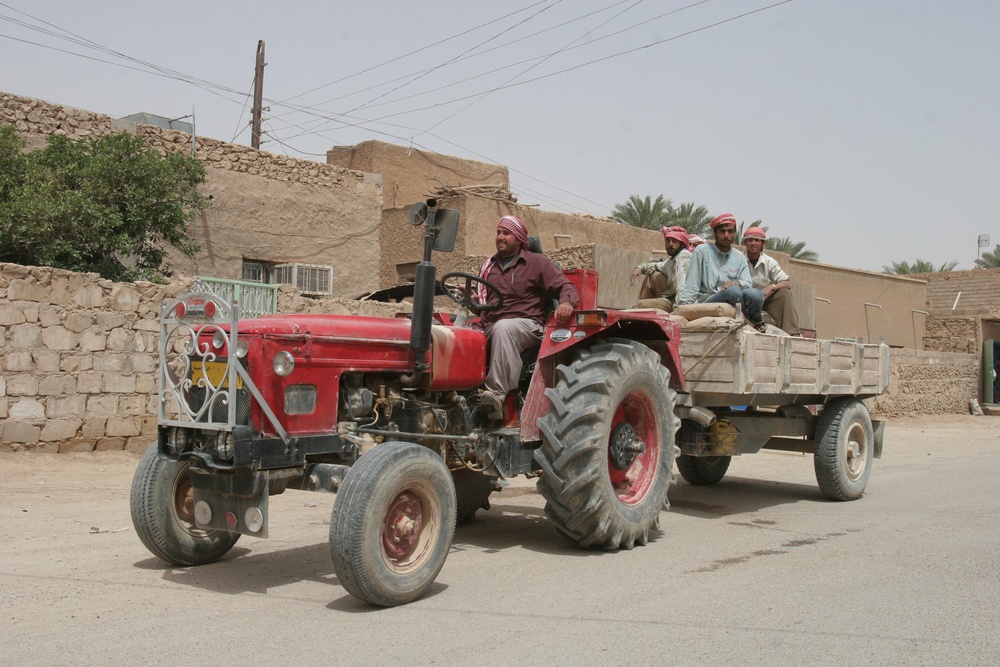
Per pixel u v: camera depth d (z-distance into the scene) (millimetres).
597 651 3822
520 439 5734
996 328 29469
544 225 21656
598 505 5535
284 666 3600
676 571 5316
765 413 8141
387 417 5234
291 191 18078
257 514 4508
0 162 12250
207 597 4641
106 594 4672
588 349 6160
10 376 9398
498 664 3648
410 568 4574
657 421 6207
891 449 13875
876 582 5059
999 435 17359
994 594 4805
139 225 13352
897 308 29000
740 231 29203
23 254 12086
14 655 3713
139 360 10359
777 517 7348
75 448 9852
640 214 30266
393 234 21141
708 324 6859
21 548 5758
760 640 3996
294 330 4691
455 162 23562
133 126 15547
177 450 4758
